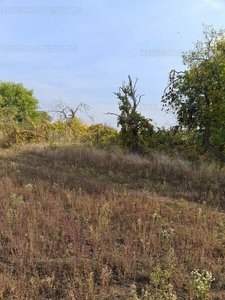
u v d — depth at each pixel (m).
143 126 12.48
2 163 10.96
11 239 4.55
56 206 5.98
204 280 3.54
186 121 9.30
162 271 3.78
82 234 4.91
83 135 16.47
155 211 5.83
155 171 9.92
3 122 17.84
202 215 5.81
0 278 3.61
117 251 4.32
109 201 6.29
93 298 3.37
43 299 3.43
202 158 10.36
